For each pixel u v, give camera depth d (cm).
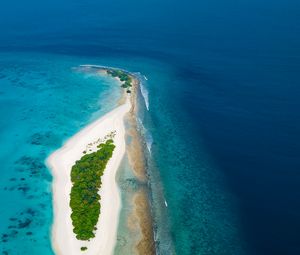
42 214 7506
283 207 7462
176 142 9775
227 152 9256
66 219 7294
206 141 9756
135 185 8106
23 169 8862
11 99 12512
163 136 10044
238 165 8762
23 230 7150
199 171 8675
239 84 12600
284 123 10169
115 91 12606
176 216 7412
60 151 9425
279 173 8369
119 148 9312
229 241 6856
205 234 7019
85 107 11656
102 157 8812
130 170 8550
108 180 8225
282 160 8769
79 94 12588
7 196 8019
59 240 6850
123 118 10738
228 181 8300
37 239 6938
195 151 9388
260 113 10762
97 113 11225
